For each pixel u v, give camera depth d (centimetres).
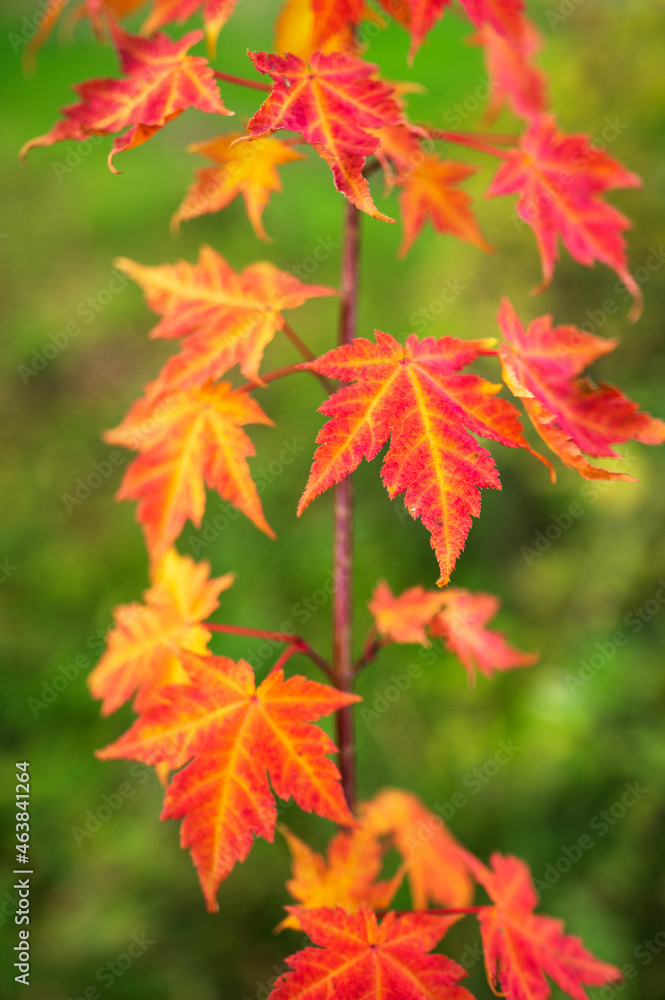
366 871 50
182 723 46
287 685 46
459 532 44
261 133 43
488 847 79
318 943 45
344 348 45
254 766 46
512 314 48
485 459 44
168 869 79
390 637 51
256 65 43
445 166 51
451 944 74
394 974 45
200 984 71
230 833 45
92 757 85
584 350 49
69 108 46
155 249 169
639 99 93
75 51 252
